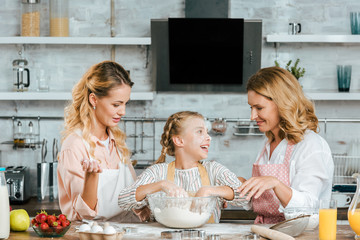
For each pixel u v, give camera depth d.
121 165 2.62
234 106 4.49
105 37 4.24
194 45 4.23
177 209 2.06
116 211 2.49
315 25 4.46
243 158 4.50
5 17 4.47
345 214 3.70
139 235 2.02
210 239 1.92
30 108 4.52
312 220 2.09
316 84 4.49
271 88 2.37
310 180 2.30
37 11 4.25
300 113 2.41
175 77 4.28
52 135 4.52
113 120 2.54
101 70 2.51
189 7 4.28
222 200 2.35
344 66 4.25
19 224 2.12
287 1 4.45
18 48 4.50
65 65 4.50
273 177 2.19
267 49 4.46
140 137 4.50
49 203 4.06
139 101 4.50
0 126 4.51
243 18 4.38
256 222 2.47
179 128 2.35
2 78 4.50
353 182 4.26
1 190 2.00
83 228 1.96
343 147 4.49
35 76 4.50
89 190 2.26
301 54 4.47
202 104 4.50
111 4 4.46
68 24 4.27
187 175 2.35
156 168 2.37
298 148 2.40
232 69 4.26
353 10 4.45
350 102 4.50
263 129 2.46
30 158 4.51
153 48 4.26
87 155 2.49
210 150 4.50
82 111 2.54
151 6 4.46
